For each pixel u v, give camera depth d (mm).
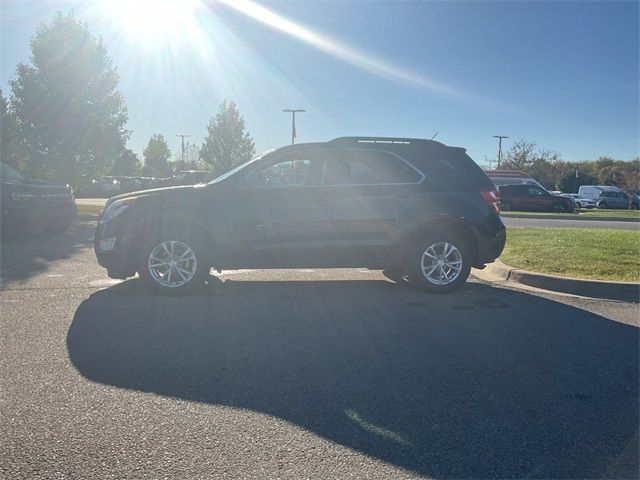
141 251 7973
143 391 4699
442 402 4551
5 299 7715
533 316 7129
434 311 7340
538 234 14648
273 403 4500
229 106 48938
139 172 69625
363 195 8242
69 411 4320
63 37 20922
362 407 4449
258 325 6586
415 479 3477
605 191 47156
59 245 12953
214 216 7965
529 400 4605
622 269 9305
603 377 5109
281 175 8242
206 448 3807
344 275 9875
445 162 8586
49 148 21281
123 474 3488
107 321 6660
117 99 22188
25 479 3426
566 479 3494
